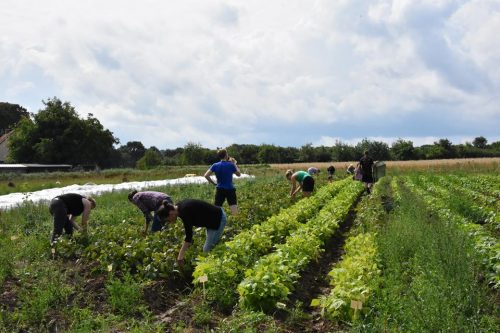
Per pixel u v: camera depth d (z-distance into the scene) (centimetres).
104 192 2303
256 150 8556
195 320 671
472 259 745
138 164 6278
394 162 5988
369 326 566
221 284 765
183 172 4738
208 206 877
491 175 3512
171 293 794
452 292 589
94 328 645
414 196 1916
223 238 1062
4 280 803
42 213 1559
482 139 10538
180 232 1044
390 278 704
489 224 1327
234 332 602
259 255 962
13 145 7056
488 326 548
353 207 1947
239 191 2269
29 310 668
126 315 696
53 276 808
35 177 4184
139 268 839
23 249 995
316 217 1357
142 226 1230
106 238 1024
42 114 7000
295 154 8512
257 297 699
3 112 10169
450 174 3897
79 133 7019
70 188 2670
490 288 738
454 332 500
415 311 536
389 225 1128
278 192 2047
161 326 636
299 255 916
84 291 778
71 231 1100
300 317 693
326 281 893
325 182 3081
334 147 8406
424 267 745
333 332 623
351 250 944
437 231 879
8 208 1767
